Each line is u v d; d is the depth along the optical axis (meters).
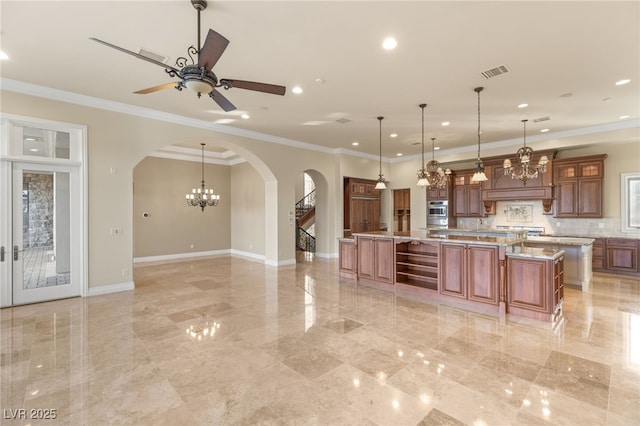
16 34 3.04
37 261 4.47
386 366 2.70
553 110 5.29
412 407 2.14
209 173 9.61
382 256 5.41
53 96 4.45
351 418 2.03
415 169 9.53
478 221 8.54
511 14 2.70
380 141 7.63
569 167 6.79
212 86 2.69
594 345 3.08
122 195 5.11
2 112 4.10
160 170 8.56
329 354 2.92
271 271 6.87
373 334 3.39
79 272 4.79
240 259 8.68
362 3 2.56
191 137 5.88
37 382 2.45
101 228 4.91
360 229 9.22
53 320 3.81
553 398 2.22
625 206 6.38
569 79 4.05
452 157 8.61
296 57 3.49
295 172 7.76
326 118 5.78
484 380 2.46
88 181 4.76
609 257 6.33
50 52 3.40
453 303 4.48
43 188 4.50
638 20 2.77
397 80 4.11
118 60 3.58
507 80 4.09
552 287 3.67
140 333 3.42
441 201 8.90
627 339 3.21
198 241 9.31
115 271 5.08
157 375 2.56
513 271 3.96
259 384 2.43
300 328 3.57
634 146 6.29
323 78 4.05
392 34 3.03
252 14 2.71
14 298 4.30
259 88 2.92
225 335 3.37
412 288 4.99
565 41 3.14
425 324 3.68
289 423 1.98
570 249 5.23
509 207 8.02
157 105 5.10
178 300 4.67
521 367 2.66
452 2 2.54
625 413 2.05
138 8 2.64
